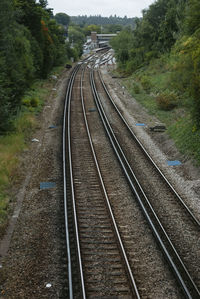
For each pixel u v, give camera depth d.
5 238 12.70
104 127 27.58
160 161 20.80
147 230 13.30
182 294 10.05
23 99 34.25
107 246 12.34
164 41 54.19
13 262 11.30
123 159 20.86
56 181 17.91
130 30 82.31
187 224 13.77
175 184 17.52
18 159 20.69
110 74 64.44
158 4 58.94
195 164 19.16
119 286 10.31
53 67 69.19
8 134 23.81
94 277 10.66
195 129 21.47
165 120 29.47
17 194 16.45
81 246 12.27
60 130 27.28
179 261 11.27
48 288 10.12
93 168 19.77
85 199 15.98
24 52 37.47
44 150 22.69
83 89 46.31
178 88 31.17
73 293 9.96
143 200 15.71
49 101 38.91
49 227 13.41
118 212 14.72
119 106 35.88
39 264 11.18
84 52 132.50
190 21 30.19
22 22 46.91
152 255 11.78
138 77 51.66
